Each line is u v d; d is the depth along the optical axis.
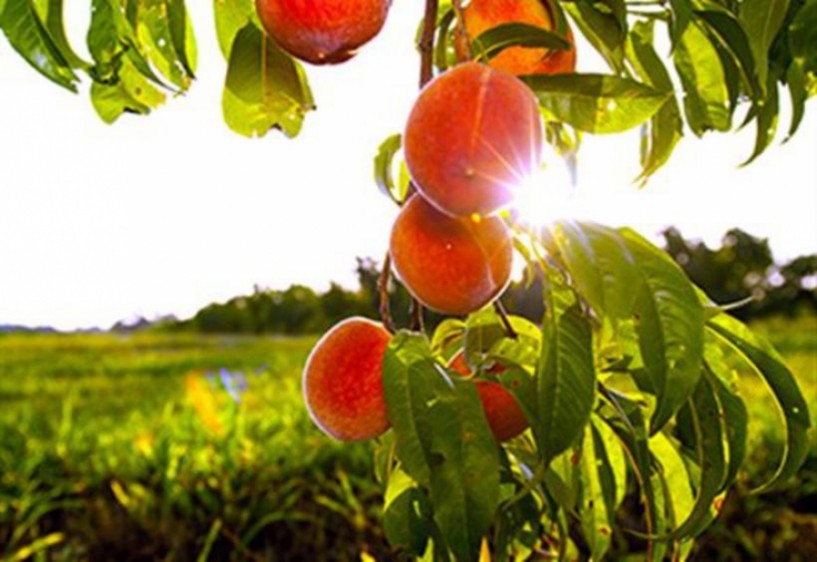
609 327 0.36
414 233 0.39
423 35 0.40
